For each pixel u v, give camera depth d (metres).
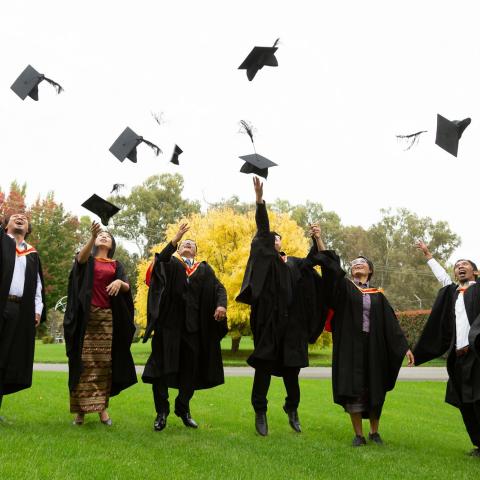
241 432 5.19
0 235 5.03
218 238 22.03
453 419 7.43
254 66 5.62
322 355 26.38
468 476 4.08
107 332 5.24
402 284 53.25
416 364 5.63
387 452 4.69
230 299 20.28
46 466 3.52
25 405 6.11
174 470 3.69
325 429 5.70
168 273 5.35
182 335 5.35
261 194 5.27
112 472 3.51
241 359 21.56
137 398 7.12
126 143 5.57
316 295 5.51
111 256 5.59
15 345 4.99
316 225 5.46
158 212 49.84
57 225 37.94
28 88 5.50
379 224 56.41
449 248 54.34
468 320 5.13
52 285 36.16
